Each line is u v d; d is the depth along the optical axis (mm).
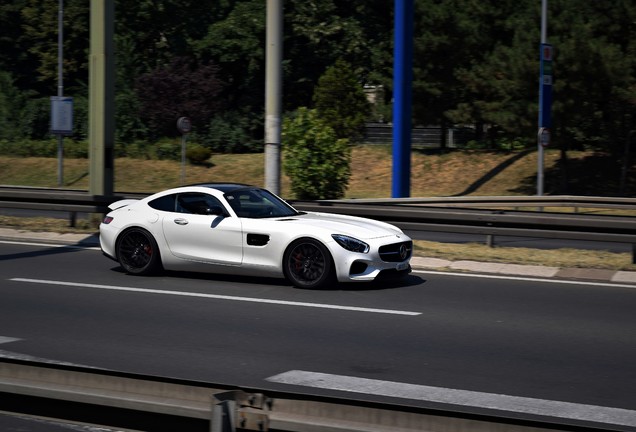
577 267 14250
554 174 38969
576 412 6395
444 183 40031
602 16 36125
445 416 3326
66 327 9445
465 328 9516
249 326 9531
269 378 7340
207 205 12641
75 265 13953
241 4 53969
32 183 43719
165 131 49469
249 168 44500
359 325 9617
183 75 48500
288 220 12258
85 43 57500
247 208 12633
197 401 3695
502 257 15070
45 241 16953
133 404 3613
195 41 54156
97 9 18609
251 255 12180
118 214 13188
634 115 36938
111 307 10586
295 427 3387
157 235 12742
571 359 8141
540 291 12008
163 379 3762
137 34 55750
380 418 3422
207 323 9688
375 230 12234
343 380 7289
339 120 44219
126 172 44250
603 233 14602
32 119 51688
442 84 41531
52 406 3807
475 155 42250
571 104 34406
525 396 6840
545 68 29812
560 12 35875
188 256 12562
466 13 41250
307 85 54906
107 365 7770
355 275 11742
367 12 54281
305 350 8422
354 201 24109
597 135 38438
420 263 14578
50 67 56781
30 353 8234
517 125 35344
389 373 7551
